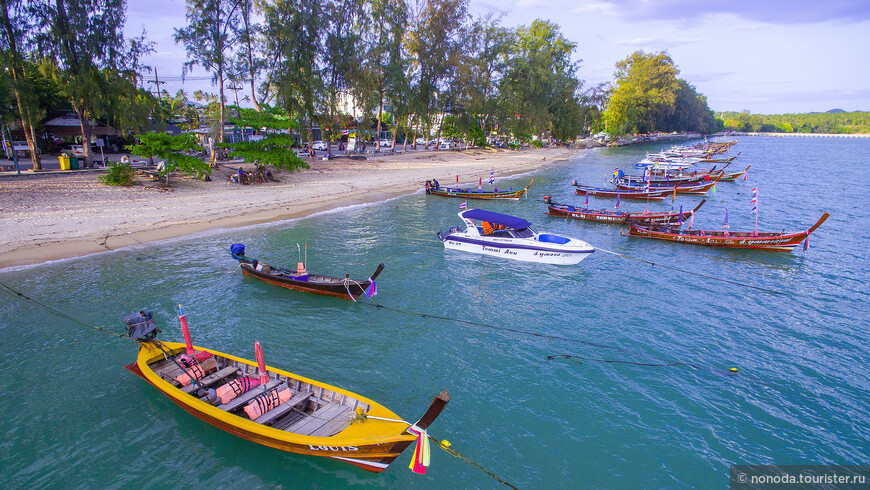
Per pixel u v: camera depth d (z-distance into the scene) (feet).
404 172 195.00
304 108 171.94
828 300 69.00
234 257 73.51
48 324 55.93
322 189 146.82
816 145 537.24
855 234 108.47
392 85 209.36
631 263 86.63
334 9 176.96
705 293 71.51
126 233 91.76
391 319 60.23
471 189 163.53
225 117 188.24
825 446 38.47
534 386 45.93
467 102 247.91
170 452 36.24
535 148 363.15
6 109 118.62
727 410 42.91
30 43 110.22
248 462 35.58
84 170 129.08
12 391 42.88
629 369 49.44
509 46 282.15
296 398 37.73
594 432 39.52
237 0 138.72
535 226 115.44
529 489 33.53
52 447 36.24
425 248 92.43
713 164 277.85
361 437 32.04
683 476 34.99
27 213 93.15
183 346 45.19
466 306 65.16
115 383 44.83
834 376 48.67
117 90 125.29
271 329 56.49
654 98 426.92
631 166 267.18
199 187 128.98
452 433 38.96
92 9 117.60
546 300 67.92
